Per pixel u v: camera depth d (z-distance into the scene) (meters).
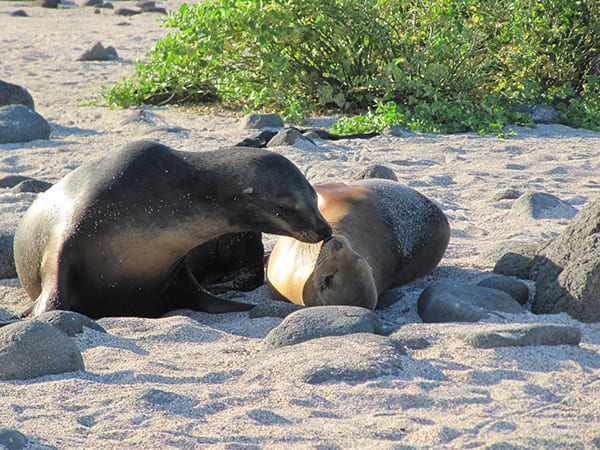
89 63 46.62
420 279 13.55
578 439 6.85
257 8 31.70
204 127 29.56
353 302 10.78
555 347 9.35
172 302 12.70
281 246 12.47
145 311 12.28
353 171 22.30
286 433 7.00
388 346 8.95
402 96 31.81
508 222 17.20
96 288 11.59
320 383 8.18
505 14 33.09
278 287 12.09
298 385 8.12
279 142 25.73
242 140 26.55
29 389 7.99
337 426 7.20
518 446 6.70
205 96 35.12
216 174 11.44
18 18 72.00
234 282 14.20
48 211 11.80
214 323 11.71
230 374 8.64
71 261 11.34
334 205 12.70
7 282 14.15
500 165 23.53
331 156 24.61
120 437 6.93
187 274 12.54
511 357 9.02
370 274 10.88
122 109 33.38
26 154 24.61
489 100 31.08
